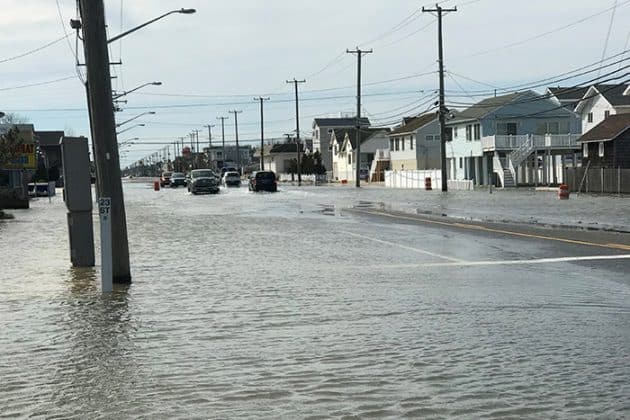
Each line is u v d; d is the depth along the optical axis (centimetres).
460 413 697
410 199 5800
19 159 5634
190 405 739
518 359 893
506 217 3616
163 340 1035
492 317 1154
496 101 9469
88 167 1909
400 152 11844
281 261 1950
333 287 1484
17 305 1343
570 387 775
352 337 1027
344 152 14888
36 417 714
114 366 898
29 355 963
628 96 9081
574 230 2825
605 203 4794
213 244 2445
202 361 914
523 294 1371
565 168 7019
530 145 8469
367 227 3134
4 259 2123
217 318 1184
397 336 1027
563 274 1638
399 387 786
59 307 1319
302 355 932
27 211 5209
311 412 709
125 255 1593
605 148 7169
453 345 970
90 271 1828
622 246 2192
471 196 6197
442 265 1827
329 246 2338
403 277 1620
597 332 1037
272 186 8425
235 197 6875
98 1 1540
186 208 4956
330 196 6750
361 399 747
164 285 1552
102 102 1541
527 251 2119
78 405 748
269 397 760
